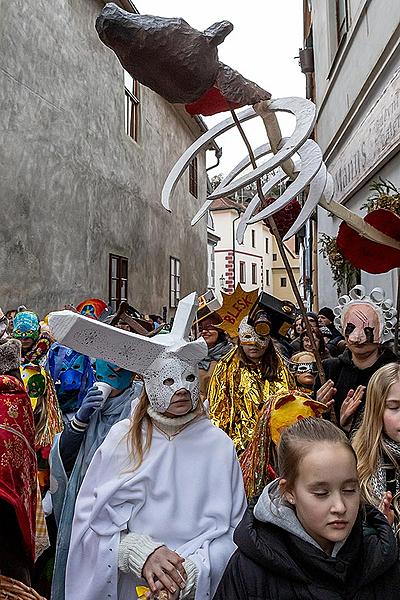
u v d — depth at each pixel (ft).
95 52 35.45
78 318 7.42
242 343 11.92
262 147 9.68
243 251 134.92
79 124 33.06
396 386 7.88
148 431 7.82
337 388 11.33
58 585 8.63
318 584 5.89
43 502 11.41
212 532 7.48
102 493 7.43
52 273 29.58
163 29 7.04
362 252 11.70
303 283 62.54
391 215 10.57
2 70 25.73
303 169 8.29
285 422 8.87
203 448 7.89
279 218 11.26
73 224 32.09
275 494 6.32
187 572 6.95
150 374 7.79
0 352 8.18
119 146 39.37
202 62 7.16
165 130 51.37
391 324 11.22
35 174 28.22
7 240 25.82
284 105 8.00
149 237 46.32
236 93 7.94
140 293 43.78
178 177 8.87
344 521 5.88
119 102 39.32
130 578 7.41
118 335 7.62
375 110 22.88
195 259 63.82
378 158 22.29
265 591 5.97
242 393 11.80
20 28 27.14
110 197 37.68
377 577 6.05
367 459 7.94
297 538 5.99
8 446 7.16
